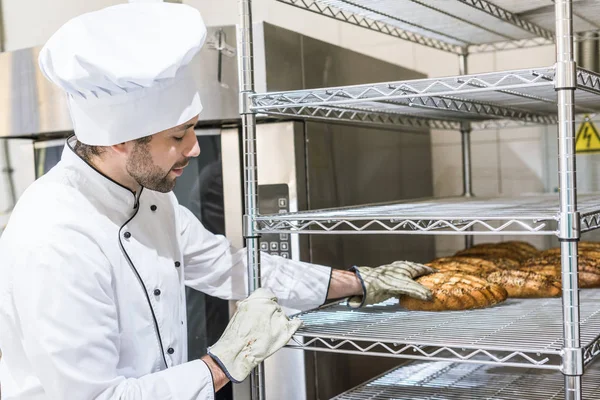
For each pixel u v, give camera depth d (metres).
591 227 1.07
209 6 2.40
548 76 1.03
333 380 1.67
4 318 1.07
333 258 1.70
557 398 1.35
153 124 1.08
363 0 1.44
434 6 1.51
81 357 1.02
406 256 2.11
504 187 2.22
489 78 1.06
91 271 1.07
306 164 1.61
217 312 1.62
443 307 1.39
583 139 2.06
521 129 2.18
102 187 1.19
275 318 1.18
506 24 1.75
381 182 1.97
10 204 1.82
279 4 2.43
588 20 1.69
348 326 1.29
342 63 1.81
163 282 1.25
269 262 1.43
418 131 2.23
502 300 1.45
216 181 1.61
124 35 1.06
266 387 1.58
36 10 2.48
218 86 1.52
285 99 1.25
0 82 1.71
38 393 1.08
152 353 1.21
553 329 1.20
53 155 1.76
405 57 2.32
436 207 1.60
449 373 1.57
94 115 1.10
